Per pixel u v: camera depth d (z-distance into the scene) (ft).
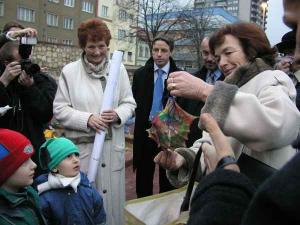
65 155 8.86
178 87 4.98
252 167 4.74
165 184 14.33
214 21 103.50
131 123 25.22
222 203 3.41
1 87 9.36
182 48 110.73
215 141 4.15
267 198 2.28
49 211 8.68
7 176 7.29
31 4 129.90
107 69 10.85
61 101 10.56
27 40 9.96
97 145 9.96
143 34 107.86
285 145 4.66
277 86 4.87
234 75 5.25
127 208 6.53
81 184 9.23
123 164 10.93
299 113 4.68
